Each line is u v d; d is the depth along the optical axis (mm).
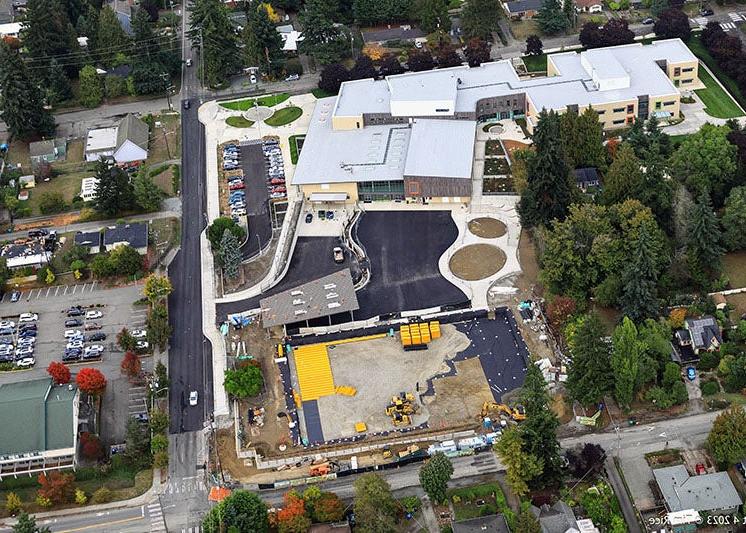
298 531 198875
